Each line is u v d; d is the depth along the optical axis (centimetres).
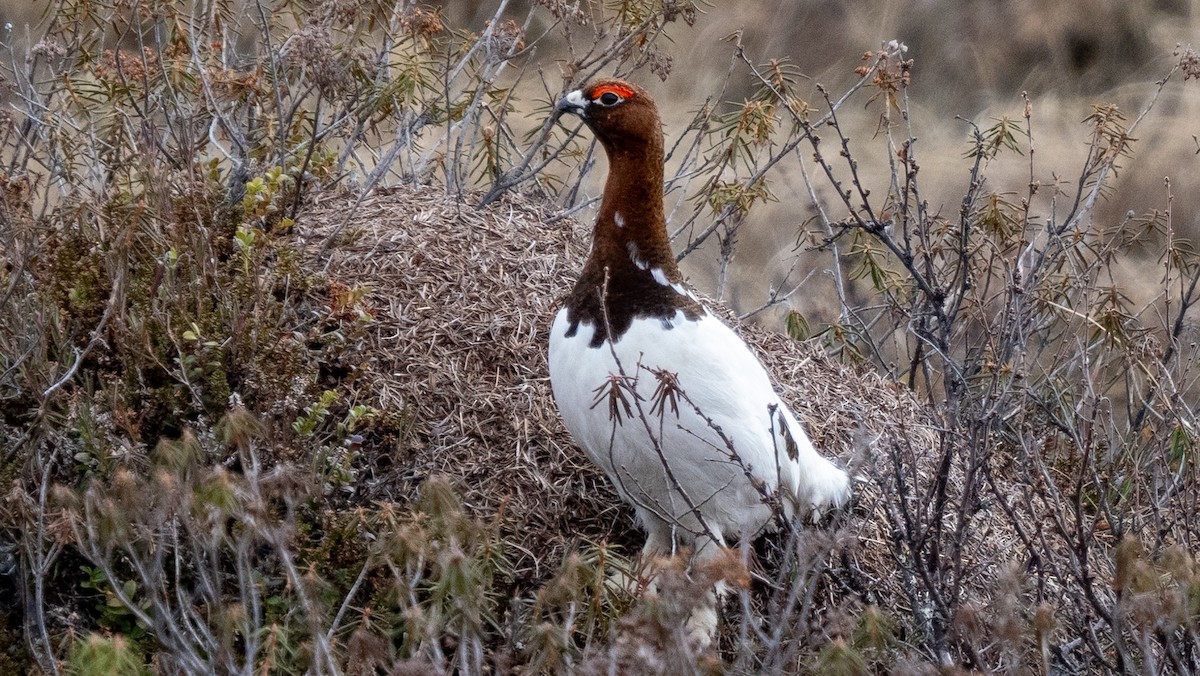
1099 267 1055
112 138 966
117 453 720
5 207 792
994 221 1034
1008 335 909
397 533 602
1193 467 800
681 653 557
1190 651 735
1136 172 1717
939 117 1995
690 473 757
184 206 818
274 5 1250
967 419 903
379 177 1043
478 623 585
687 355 740
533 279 958
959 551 750
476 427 853
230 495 580
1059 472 965
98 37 1081
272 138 980
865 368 1090
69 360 769
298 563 730
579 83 1107
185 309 770
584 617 725
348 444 766
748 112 1048
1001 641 620
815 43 2033
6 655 686
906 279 1166
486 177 1335
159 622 620
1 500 720
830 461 892
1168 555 618
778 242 1567
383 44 1055
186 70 1005
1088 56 2056
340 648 687
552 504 831
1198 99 1884
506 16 1839
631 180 760
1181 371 1005
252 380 759
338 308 832
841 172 1747
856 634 642
